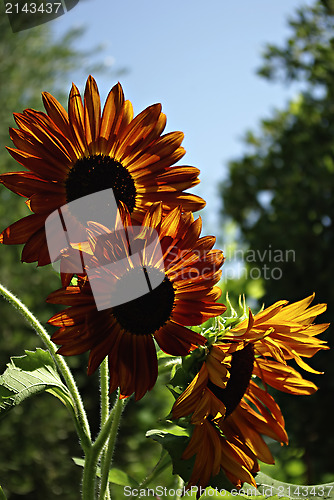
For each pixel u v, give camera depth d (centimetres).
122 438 488
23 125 99
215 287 100
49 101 101
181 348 98
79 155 101
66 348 91
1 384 104
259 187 559
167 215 97
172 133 107
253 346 109
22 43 491
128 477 129
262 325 107
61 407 510
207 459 101
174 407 98
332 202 480
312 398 413
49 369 110
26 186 97
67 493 489
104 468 107
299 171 515
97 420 501
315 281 460
